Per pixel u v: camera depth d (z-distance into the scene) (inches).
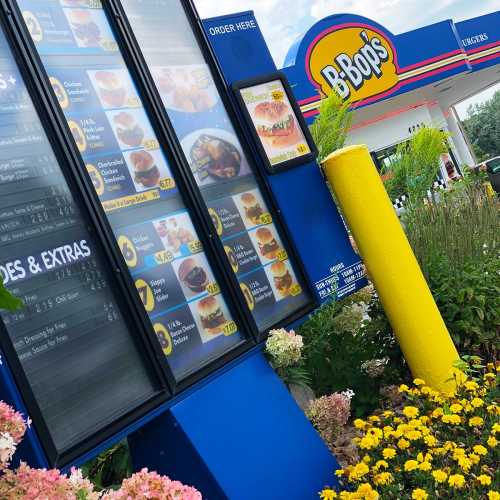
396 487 141.8
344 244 223.8
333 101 262.8
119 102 175.5
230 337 182.1
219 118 203.3
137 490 113.5
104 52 176.6
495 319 224.2
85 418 143.3
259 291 196.4
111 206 165.3
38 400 136.8
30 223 145.6
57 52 165.6
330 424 191.8
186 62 199.5
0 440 105.7
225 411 165.3
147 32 191.8
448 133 292.7
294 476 163.9
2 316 135.8
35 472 109.0
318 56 701.3
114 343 153.5
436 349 203.2
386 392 216.2
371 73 734.5
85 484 110.2
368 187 206.8
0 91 148.8
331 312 216.1
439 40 788.6
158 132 181.9
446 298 223.1
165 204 177.8
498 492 138.1
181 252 177.3
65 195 153.7
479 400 162.2
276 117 216.7
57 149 154.9
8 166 145.4
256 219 203.5
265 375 180.7
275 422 171.0
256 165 209.2
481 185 279.7
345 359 219.0
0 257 138.8
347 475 155.6
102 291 154.5
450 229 240.8
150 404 154.9
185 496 113.2
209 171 195.3
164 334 167.0
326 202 223.1
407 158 280.1
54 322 143.8
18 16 155.5
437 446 153.4
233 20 218.4
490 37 855.1
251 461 160.2
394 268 205.5
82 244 153.5
